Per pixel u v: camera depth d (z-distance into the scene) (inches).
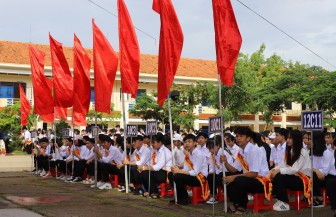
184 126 1283.2
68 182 625.0
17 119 1176.2
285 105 1248.2
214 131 371.9
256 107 1280.8
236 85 1224.8
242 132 357.7
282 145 451.8
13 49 1445.6
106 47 527.8
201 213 366.6
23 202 418.6
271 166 476.7
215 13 384.5
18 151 1137.4
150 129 454.0
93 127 605.3
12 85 1384.1
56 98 645.9
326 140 438.0
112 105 1407.5
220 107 375.2
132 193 493.0
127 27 485.1
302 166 367.6
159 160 454.0
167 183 474.3
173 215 354.6
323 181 393.4
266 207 379.6
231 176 357.7
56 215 348.2
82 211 370.6
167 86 407.8
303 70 1267.2
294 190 378.3
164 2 412.8
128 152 555.2
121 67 485.1
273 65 1466.5
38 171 764.6
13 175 742.5
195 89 1277.1
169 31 411.8
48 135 883.4
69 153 684.1
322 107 1056.2
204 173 407.5
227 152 416.8
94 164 594.6
